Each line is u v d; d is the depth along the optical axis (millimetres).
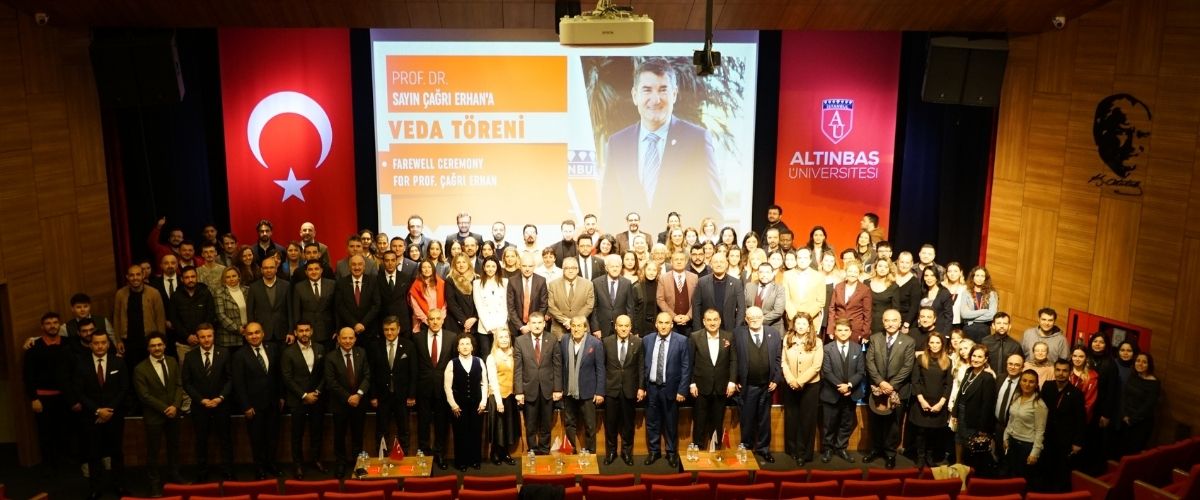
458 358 9070
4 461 9570
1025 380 8492
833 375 9258
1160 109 9812
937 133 13094
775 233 11266
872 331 10172
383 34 12133
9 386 9609
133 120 12000
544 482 7715
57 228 10047
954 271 10312
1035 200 11109
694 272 10555
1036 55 10945
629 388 9258
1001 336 9367
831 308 10164
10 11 9508
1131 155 10086
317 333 9750
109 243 10711
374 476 8141
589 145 12586
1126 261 10188
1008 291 11508
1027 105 11094
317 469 9297
